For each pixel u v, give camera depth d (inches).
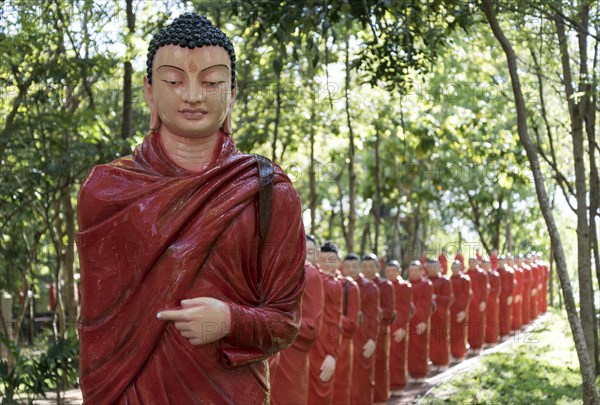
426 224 992.9
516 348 819.4
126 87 518.3
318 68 584.7
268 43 462.6
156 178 176.1
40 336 745.6
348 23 366.9
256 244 179.0
